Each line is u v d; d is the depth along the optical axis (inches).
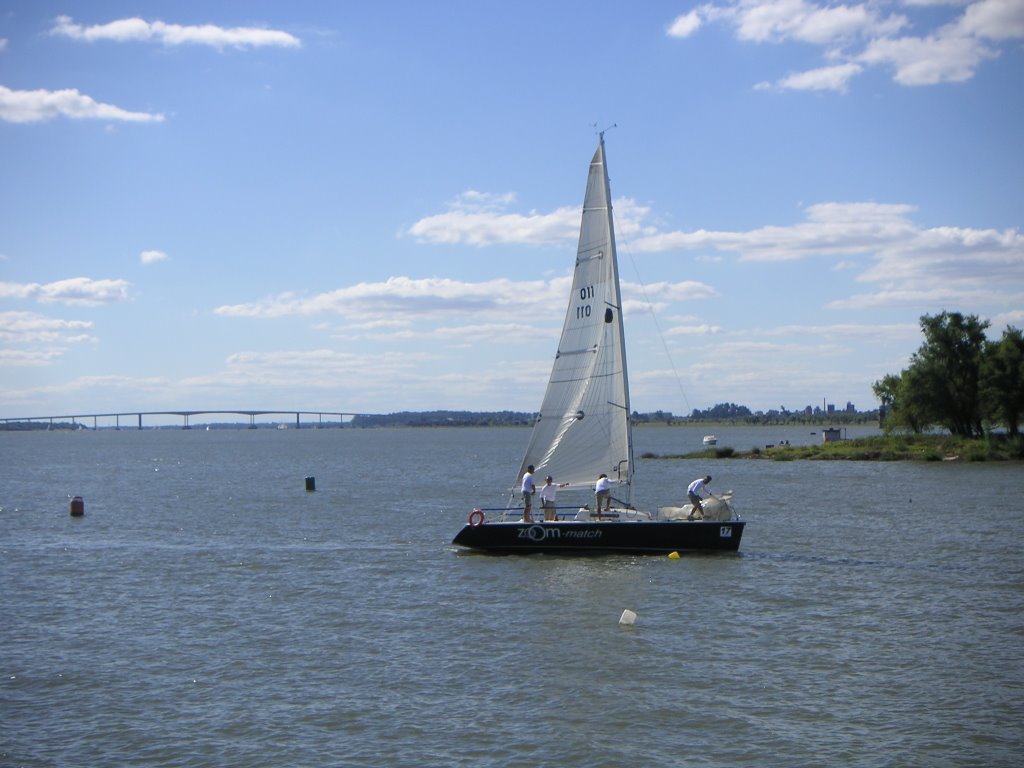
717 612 1058.1
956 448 4097.0
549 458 1448.1
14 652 920.9
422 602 1130.7
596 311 1427.2
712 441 6801.2
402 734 706.2
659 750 672.4
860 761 650.2
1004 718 722.2
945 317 4333.2
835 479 3075.8
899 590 1171.3
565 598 1134.4
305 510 2256.4
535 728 714.2
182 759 665.6
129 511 2265.0
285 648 931.3
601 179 1424.7
